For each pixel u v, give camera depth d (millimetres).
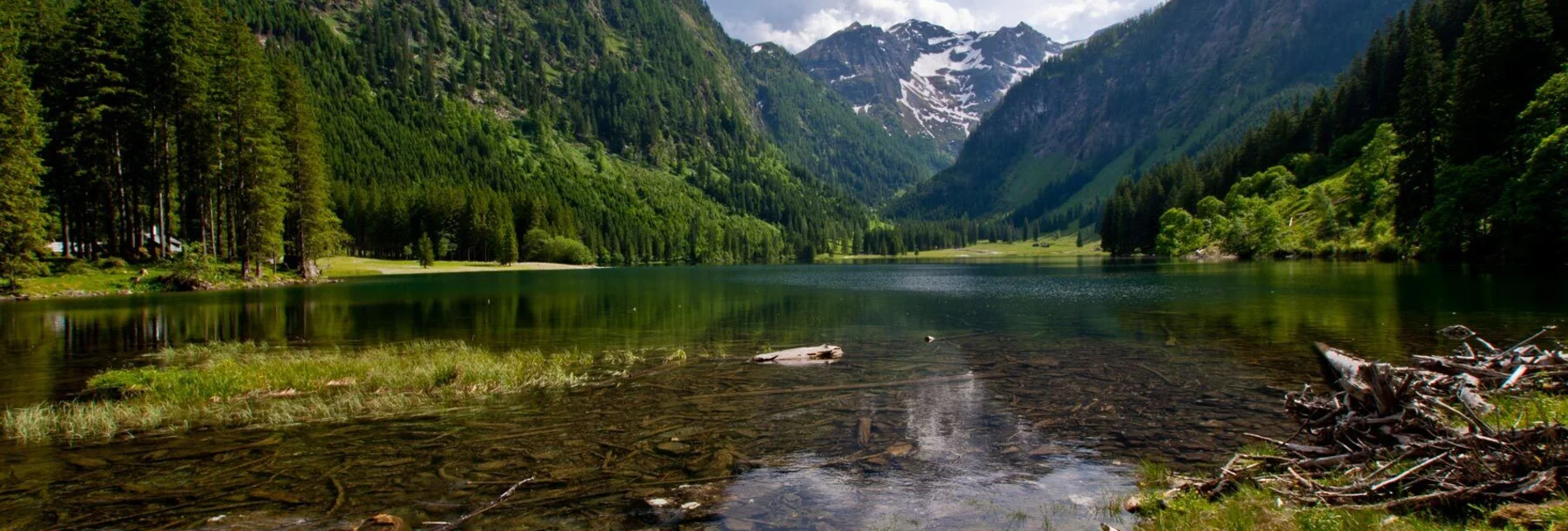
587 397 14656
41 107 42562
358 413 13133
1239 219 112250
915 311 37031
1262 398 13750
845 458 10109
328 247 69125
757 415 12969
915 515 7797
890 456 10211
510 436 11422
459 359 18953
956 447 10656
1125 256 159625
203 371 17000
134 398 14383
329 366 17750
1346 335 22438
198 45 53375
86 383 16438
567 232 159125
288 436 11430
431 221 133250
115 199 53125
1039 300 42312
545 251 145125
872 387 15750
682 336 26625
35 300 41156
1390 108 119562
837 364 19203
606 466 9773
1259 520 6816
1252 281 52969
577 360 20047
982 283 65625
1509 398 9969
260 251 58594
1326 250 90000
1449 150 67625
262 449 10695
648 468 9695
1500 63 63312
